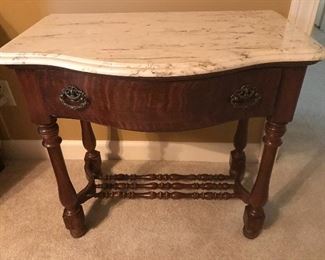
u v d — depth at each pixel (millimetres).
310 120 1631
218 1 991
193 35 737
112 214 1111
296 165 1323
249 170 1291
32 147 1360
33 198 1193
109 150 1342
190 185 1129
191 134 1275
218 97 668
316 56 620
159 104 662
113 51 651
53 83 695
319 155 1382
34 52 652
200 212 1110
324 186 1214
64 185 918
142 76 585
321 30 2818
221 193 1095
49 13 1036
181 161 1354
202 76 619
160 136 1290
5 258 979
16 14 1037
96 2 1011
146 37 732
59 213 1124
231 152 1190
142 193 1121
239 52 625
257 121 1218
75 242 1018
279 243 994
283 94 695
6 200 1188
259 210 954
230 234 1028
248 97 682
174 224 1068
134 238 1024
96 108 698
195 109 674
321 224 1055
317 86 1976
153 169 1311
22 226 1080
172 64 584
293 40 684
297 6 965
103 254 979
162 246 997
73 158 1380
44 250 997
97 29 804
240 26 792
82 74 655
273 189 1200
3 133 1328
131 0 1002
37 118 766
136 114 683
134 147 1326
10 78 1174
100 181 1227
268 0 979
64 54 638
